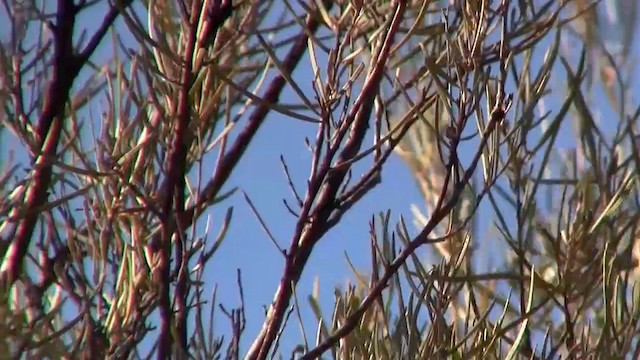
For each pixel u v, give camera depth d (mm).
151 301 7820
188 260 7754
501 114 7688
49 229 8391
